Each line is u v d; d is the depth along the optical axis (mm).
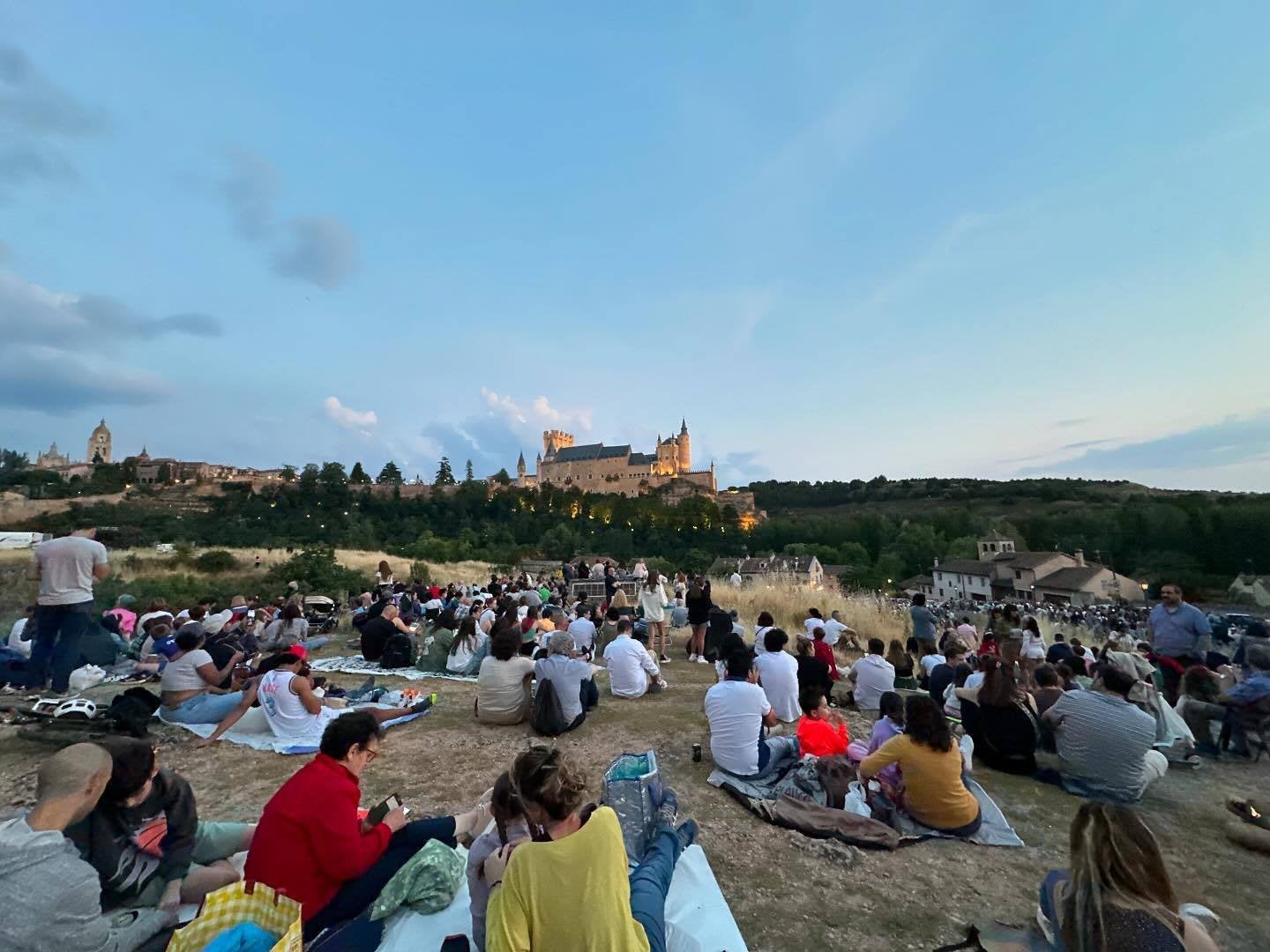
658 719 7852
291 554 37625
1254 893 4234
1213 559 82000
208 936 2695
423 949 3113
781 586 21906
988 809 5172
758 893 3932
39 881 2551
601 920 2229
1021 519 126188
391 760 6258
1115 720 5688
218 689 7805
